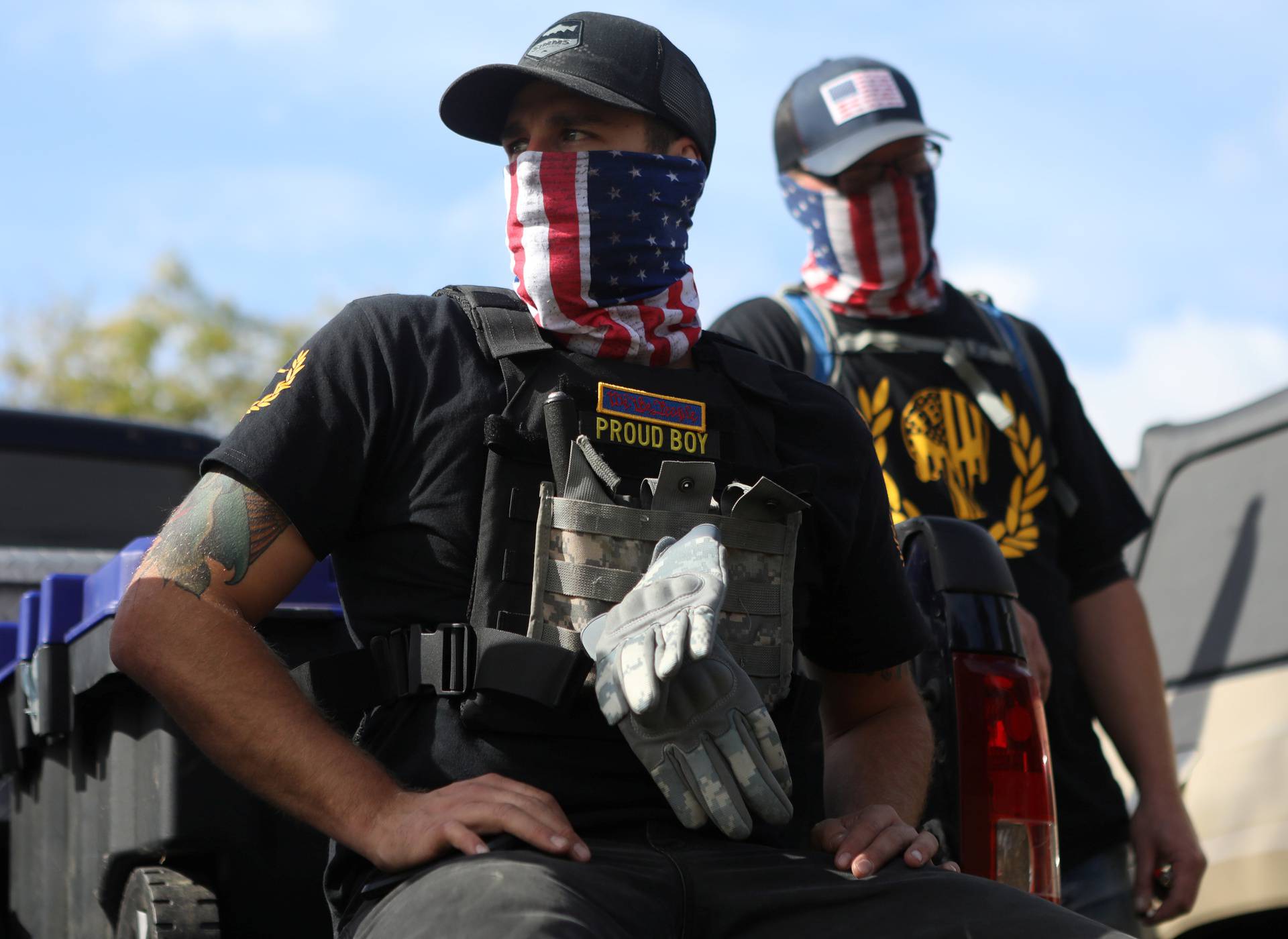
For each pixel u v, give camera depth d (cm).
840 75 327
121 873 209
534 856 162
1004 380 308
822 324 311
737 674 176
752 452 198
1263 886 297
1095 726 381
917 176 320
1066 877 297
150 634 170
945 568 234
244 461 175
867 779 206
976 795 224
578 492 180
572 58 200
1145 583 385
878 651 212
